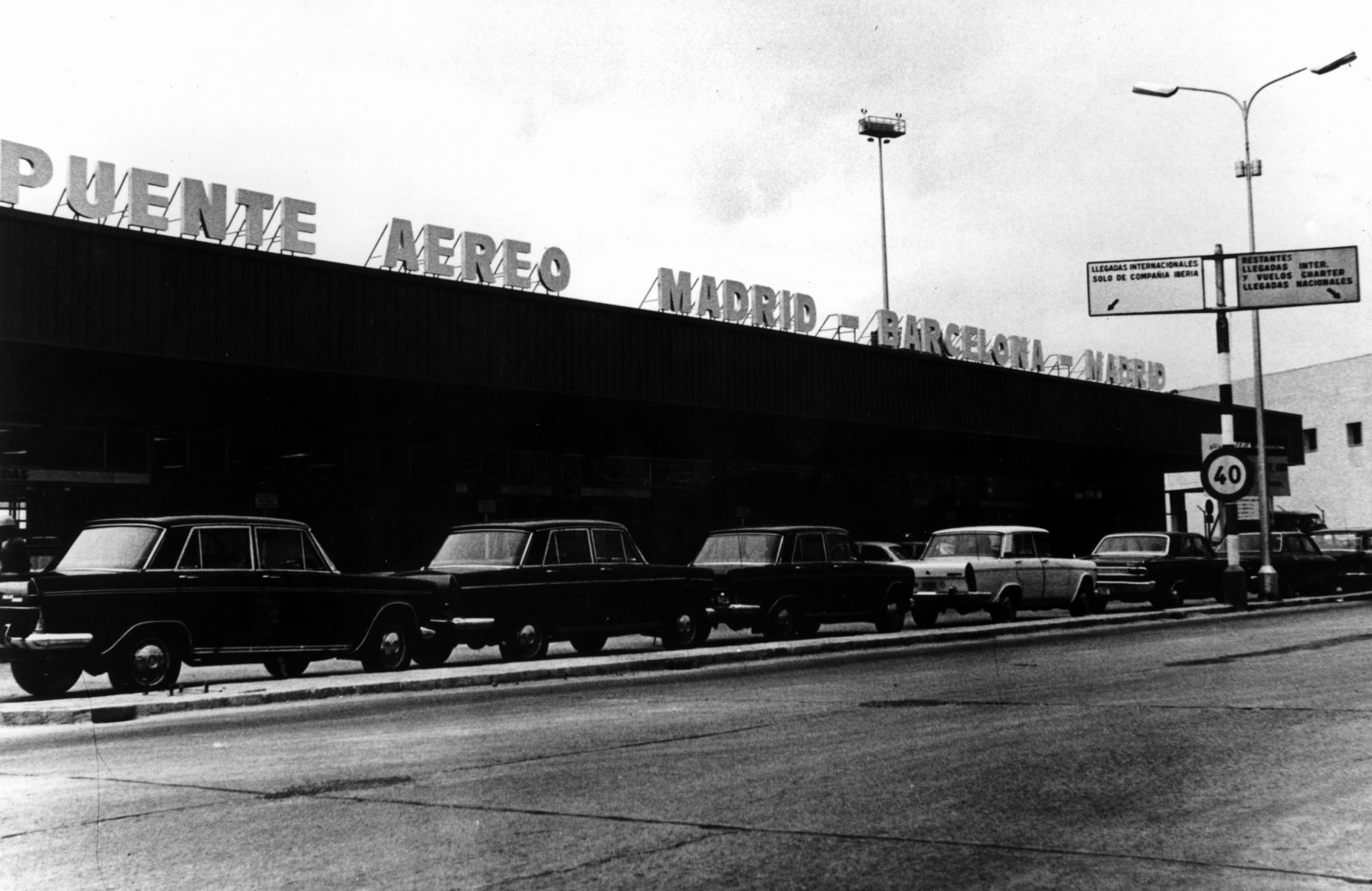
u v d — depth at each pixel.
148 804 6.86
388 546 26.98
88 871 5.41
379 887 5.08
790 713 10.44
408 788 7.19
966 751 8.23
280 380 22.75
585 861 5.43
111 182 19.83
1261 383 29.25
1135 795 6.74
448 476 28.47
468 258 24.58
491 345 24.38
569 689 12.86
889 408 33.53
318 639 13.88
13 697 13.00
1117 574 25.83
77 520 21.95
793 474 37.56
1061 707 10.52
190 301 20.17
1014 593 22.62
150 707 11.30
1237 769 7.46
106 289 19.23
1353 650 15.72
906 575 21.09
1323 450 65.12
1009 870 5.22
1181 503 66.00
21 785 7.59
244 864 5.47
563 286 26.05
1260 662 14.29
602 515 32.06
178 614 12.77
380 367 22.56
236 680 14.16
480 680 13.56
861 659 16.19
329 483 26.02
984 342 37.97
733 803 6.64
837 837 5.83
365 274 22.47
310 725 10.23
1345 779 7.14
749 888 4.98
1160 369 46.03
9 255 18.25
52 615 12.02
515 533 16.30
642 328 27.30
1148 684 12.15
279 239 21.91
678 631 17.67
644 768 7.73
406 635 14.79
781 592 18.92
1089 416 40.88
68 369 20.83
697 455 34.66
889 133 59.59
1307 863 5.29
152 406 23.00
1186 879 5.05
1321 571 31.77
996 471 45.25
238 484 24.42
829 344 31.92
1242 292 26.09
